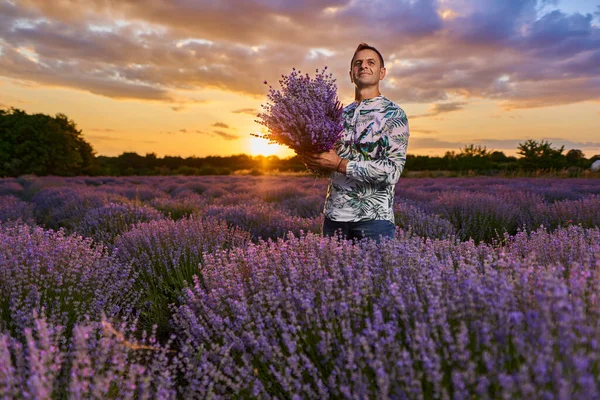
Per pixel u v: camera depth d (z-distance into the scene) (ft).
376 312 5.81
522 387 4.01
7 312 8.75
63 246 10.85
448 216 22.62
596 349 4.58
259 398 5.91
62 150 167.63
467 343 5.01
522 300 5.91
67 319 8.46
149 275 12.32
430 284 6.59
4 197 43.55
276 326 6.89
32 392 5.02
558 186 42.91
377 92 9.96
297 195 38.32
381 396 4.99
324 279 7.22
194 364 6.95
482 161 116.98
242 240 15.55
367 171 8.86
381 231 9.55
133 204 26.30
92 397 5.48
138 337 9.84
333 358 6.26
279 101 8.78
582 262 8.07
